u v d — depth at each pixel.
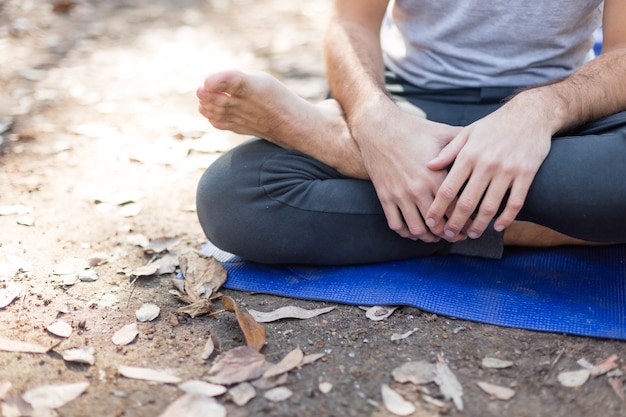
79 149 2.56
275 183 1.76
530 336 1.59
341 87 1.88
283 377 1.44
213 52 3.64
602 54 1.76
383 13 2.00
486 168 1.56
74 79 3.20
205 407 1.35
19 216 2.11
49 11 4.07
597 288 1.74
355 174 1.79
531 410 1.36
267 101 1.71
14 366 1.47
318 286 1.79
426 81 1.99
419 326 1.63
